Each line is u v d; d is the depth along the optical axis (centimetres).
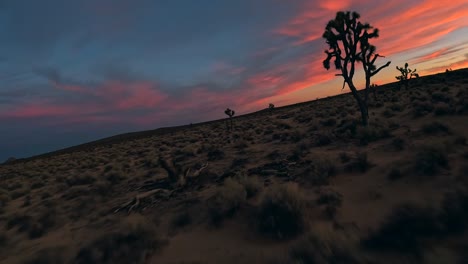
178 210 920
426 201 582
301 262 458
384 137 1381
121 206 1055
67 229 959
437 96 2323
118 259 609
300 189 877
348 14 1672
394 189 715
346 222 595
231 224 720
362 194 739
